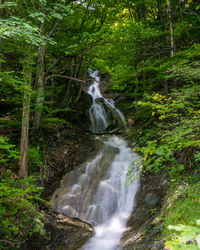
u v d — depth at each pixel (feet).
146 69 23.75
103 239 18.03
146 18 36.22
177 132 9.85
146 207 19.58
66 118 39.68
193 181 14.67
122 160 28.68
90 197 23.50
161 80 26.45
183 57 20.22
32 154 23.94
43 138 29.45
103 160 28.68
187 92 11.91
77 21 35.04
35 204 18.67
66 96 42.86
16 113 34.55
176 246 3.43
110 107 47.24
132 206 21.42
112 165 27.73
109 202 22.88
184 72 13.74
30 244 16.69
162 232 12.68
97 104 47.50
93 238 18.25
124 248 15.19
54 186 24.44
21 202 15.55
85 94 47.65
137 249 13.46
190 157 16.46
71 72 43.57
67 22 34.09
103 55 27.99
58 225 19.52
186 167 16.29
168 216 13.26
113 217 21.38
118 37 25.12
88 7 35.45
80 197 23.50
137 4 34.53
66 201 22.84
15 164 23.12
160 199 19.01
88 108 44.86
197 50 19.24
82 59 38.19
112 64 27.96
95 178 25.90
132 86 37.04
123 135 37.70
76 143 32.09
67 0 29.73
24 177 20.65
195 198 12.57
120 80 26.40
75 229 19.44
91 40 28.30
